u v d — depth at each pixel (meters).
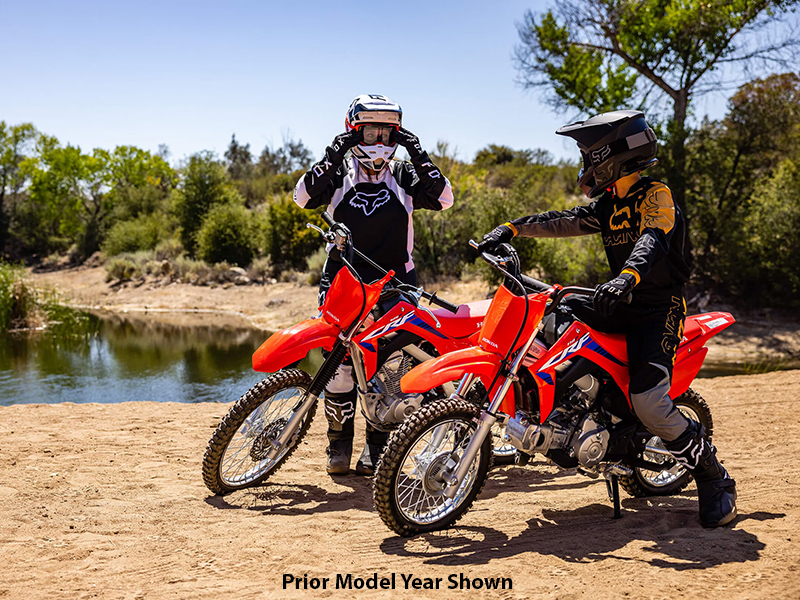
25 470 4.54
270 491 4.24
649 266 3.18
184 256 30.66
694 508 3.94
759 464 4.67
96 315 20.84
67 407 6.48
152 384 10.62
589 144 3.48
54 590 2.89
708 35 19.62
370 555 3.26
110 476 4.46
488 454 3.65
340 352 4.00
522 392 3.61
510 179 34.22
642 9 20.38
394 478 3.35
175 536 3.49
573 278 17.72
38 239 47.56
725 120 17.75
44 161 49.34
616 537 3.45
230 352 13.89
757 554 3.13
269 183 47.00
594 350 3.53
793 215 16.27
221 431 3.97
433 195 4.66
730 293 17.36
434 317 4.12
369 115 4.37
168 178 57.62
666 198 3.42
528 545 3.38
